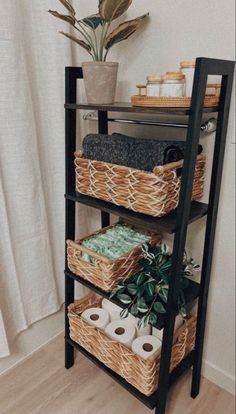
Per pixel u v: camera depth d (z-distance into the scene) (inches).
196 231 49.3
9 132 45.3
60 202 56.1
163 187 36.7
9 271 50.8
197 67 31.2
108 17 39.0
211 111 36.8
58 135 51.8
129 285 43.9
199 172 43.4
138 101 37.5
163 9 42.5
